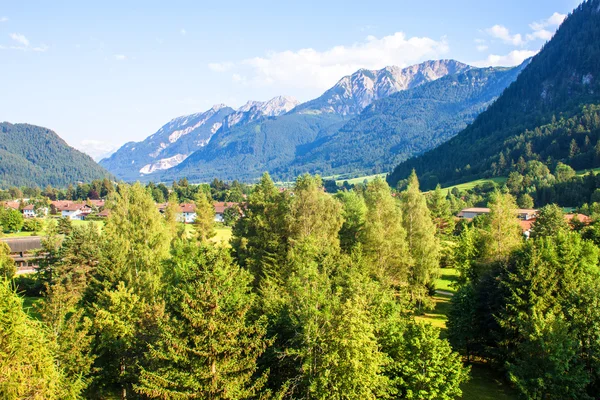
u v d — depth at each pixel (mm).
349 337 24234
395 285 49469
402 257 49406
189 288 23344
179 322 22750
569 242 42031
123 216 66938
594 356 30375
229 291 23922
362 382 23906
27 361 20297
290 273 42125
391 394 29406
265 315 26188
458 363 29375
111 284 39562
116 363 30422
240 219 60094
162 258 56062
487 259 49594
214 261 24828
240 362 22719
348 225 61594
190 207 172500
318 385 24094
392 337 29875
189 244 52875
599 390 30297
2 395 18203
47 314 28422
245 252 53438
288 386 23984
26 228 137375
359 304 26828
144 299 33938
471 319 38438
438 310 55562
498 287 36938
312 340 24750
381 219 51219
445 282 73375
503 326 34469
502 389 34438
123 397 29422
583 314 32312
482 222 88938
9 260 67688
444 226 106188
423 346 29125
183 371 22047
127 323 30641
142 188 71312
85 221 162875
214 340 21625
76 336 27703
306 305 26406
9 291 20984
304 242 44500
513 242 49875
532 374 30375
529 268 35781
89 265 57312
